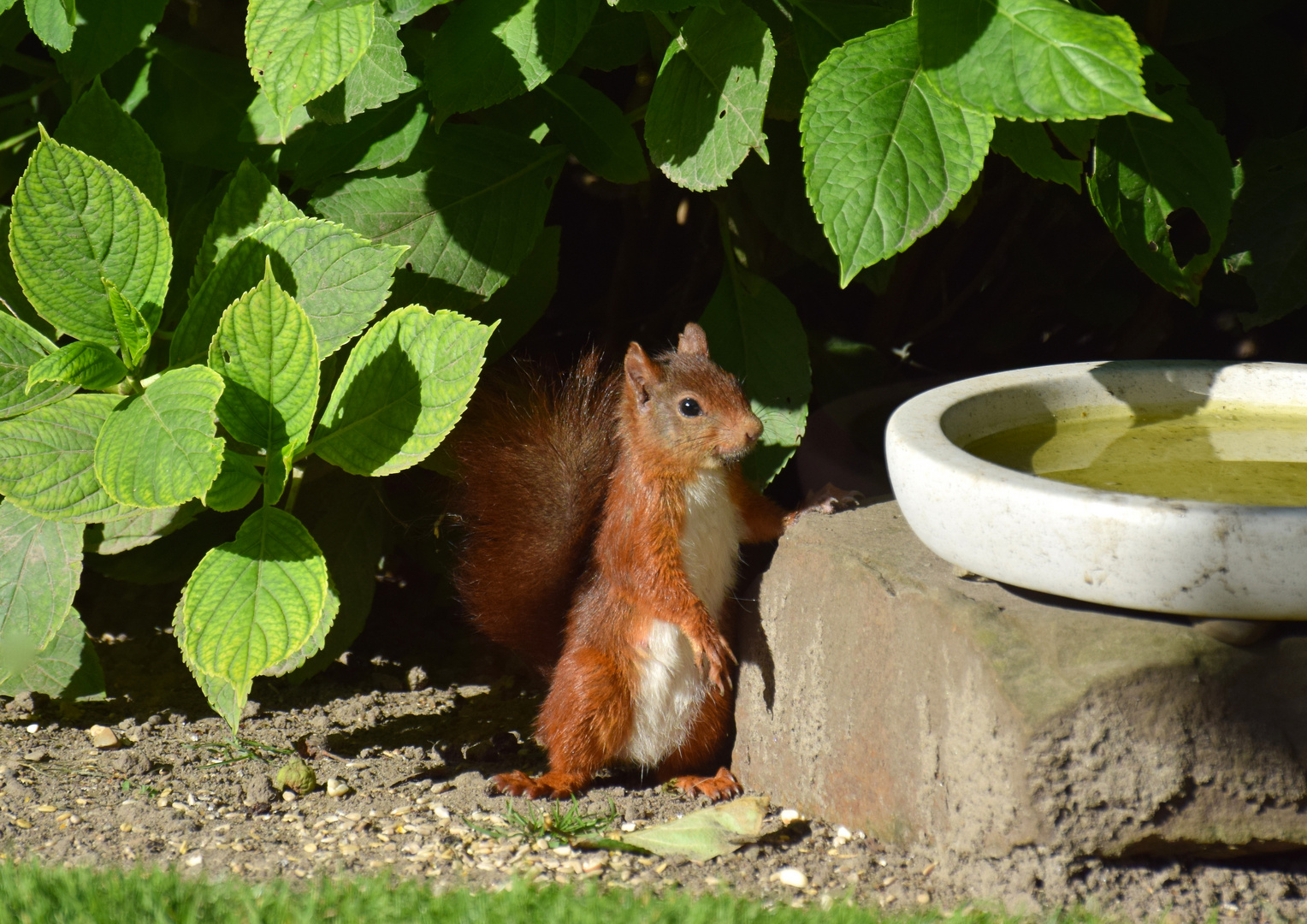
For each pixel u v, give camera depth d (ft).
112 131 23.08
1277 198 24.54
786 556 22.21
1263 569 15.51
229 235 23.03
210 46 27.89
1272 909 16.92
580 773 23.08
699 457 22.52
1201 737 16.72
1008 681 17.12
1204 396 22.30
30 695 27.02
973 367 35.40
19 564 22.99
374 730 26.27
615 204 38.42
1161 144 20.84
